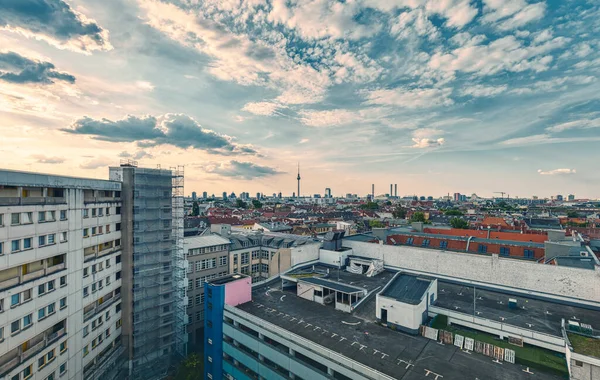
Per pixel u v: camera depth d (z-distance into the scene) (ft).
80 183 155.53
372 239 267.39
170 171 214.28
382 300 144.97
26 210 124.77
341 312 156.87
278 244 280.72
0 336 113.09
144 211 199.00
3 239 115.03
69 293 148.25
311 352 119.24
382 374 100.78
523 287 169.07
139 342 193.67
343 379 111.96
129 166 198.08
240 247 273.33
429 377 104.94
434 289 159.84
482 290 178.19
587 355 97.91
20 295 121.70
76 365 152.35
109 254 180.96
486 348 119.24
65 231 146.00
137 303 194.80
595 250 270.05
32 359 127.03
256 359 140.97
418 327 135.33
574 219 558.15
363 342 127.65
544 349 120.47
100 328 171.63
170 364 205.46
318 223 591.78
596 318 140.77
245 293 170.71
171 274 211.61
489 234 286.46
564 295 157.89
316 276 196.75
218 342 161.38
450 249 249.55
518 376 105.60
